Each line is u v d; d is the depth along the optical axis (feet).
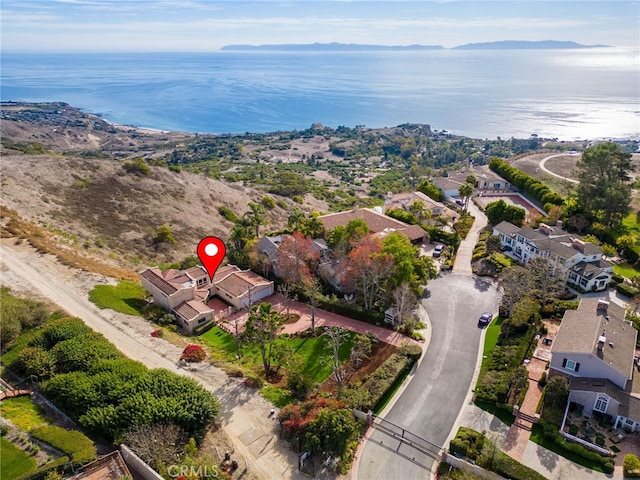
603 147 285.23
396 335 200.03
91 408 136.87
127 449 123.34
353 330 207.41
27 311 184.96
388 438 142.92
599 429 142.61
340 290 242.99
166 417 132.77
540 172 426.10
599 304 179.63
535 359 175.22
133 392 141.38
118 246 290.15
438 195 370.32
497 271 250.16
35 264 231.91
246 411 152.25
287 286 242.17
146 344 186.29
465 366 177.06
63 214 303.27
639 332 183.32
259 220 291.17
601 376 151.74
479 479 124.77
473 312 214.48
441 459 132.98
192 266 266.98
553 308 202.39
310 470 128.98
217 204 400.47
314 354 191.21
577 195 307.99
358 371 176.55
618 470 128.57
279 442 139.13
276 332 193.88
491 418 150.00
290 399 159.43
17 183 315.99
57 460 116.26
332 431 130.93
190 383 148.15
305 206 495.00
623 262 252.42
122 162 399.24
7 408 140.36
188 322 210.79
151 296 234.58
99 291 219.61
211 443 136.77
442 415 152.05
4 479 112.16
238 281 243.40
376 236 243.60
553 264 228.02
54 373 156.97
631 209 281.33
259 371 180.14
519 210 294.87
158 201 363.15
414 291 210.18
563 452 135.54
